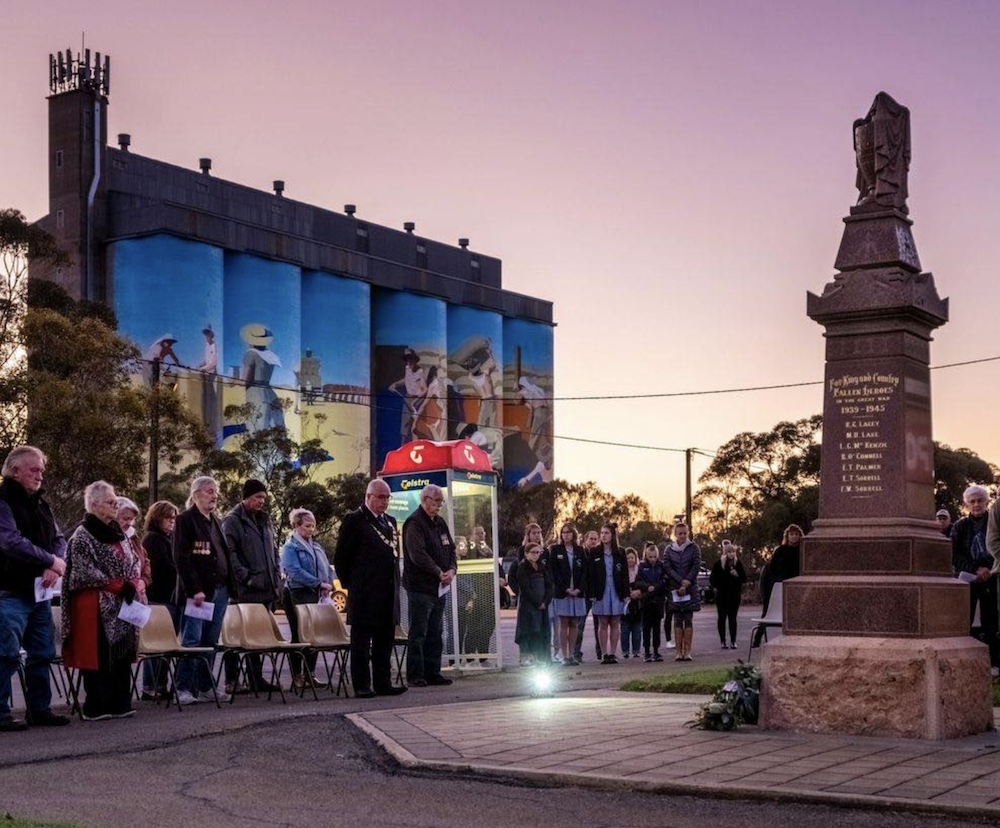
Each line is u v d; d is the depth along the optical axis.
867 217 11.10
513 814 7.53
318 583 16.89
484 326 133.12
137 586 12.75
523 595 20.53
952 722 10.19
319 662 21.03
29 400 47.94
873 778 8.23
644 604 22.70
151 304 96.81
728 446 77.75
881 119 11.15
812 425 76.62
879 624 10.45
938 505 87.00
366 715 11.59
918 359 11.14
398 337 124.06
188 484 71.31
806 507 74.75
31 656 12.11
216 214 102.12
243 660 15.82
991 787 7.92
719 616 25.89
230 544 15.28
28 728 11.83
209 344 99.50
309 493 74.00
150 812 7.62
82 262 97.12
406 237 130.12
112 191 100.06
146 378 95.50
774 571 21.28
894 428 10.80
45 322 49.16
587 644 28.53
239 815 7.54
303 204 117.88
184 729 11.11
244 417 81.94
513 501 102.38
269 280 107.19
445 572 16.72
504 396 138.38
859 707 10.24
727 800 7.88
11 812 7.55
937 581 10.59
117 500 14.04
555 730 10.47
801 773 8.44
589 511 103.44
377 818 7.43
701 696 13.55
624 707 12.15
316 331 114.00
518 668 20.33
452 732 10.40
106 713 12.63
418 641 16.47
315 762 9.36
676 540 22.44
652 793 8.11
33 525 12.29
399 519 19.66
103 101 99.56
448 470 19.28
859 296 10.92
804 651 10.50
